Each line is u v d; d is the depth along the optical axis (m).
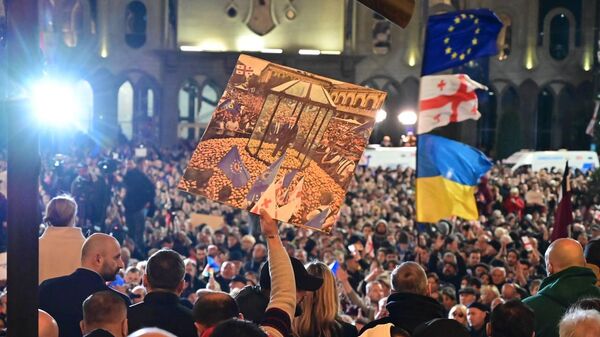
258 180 5.44
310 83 5.49
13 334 4.11
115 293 5.88
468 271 17.08
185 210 29.56
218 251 17.66
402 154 46.34
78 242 8.34
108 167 31.67
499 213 28.88
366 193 34.69
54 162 31.67
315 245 20.67
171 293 6.34
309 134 5.49
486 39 17.61
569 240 7.25
